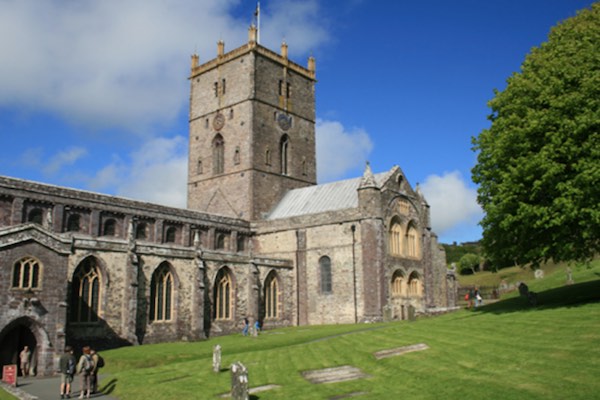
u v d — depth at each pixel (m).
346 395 24.77
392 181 71.94
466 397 21.84
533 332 32.19
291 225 74.75
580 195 36.91
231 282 64.06
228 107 87.56
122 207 63.81
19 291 40.12
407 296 70.38
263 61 87.62
